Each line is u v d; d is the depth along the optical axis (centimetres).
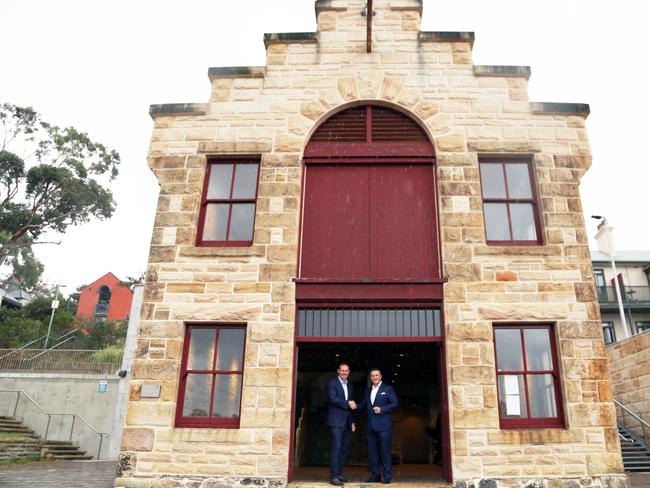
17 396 1933
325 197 1002
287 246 938
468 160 986
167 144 1018
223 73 1060
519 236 966
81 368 2000
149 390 862
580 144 998
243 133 1021
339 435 857
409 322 916
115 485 820
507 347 895
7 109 3722
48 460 1673
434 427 1316
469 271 913
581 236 936
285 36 1080
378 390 892
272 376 867
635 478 1222
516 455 819
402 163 1012
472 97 1030
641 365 1548
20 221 3775
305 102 1041
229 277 924
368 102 1044
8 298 4072
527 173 1005
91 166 4044
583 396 846
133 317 2011
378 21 1097
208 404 879
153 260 939
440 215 959
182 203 977
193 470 827
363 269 955
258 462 827
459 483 808
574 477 808
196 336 916
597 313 888
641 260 3325
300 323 922
